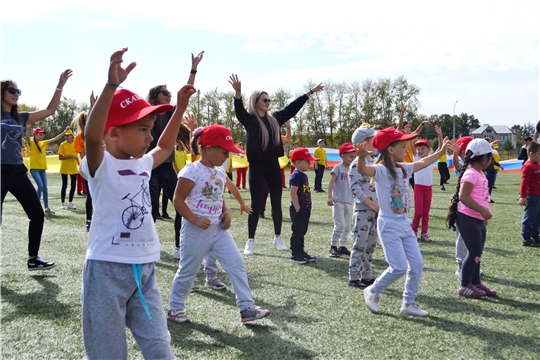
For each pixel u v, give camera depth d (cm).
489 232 800
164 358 236
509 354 317
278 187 643
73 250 603
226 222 374
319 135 5225
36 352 306
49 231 738
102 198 229
